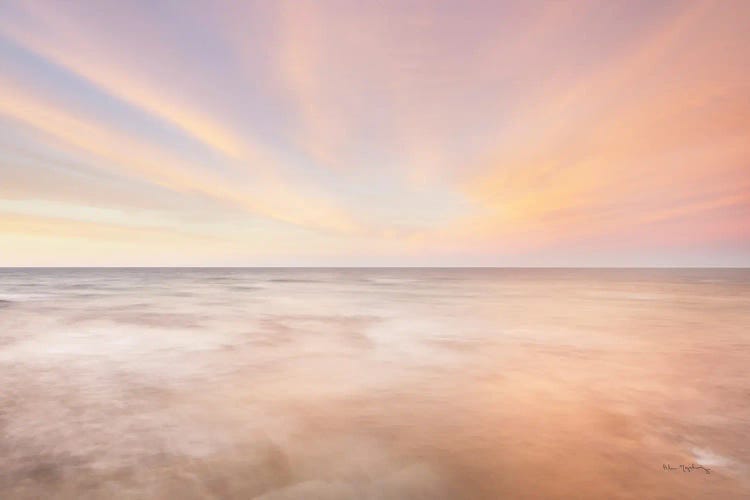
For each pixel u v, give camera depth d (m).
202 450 6.00
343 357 12.02
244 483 5.13
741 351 12.91
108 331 16.33
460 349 13.20
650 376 10.05
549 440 6.42
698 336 15.59
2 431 6.60
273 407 7.81
